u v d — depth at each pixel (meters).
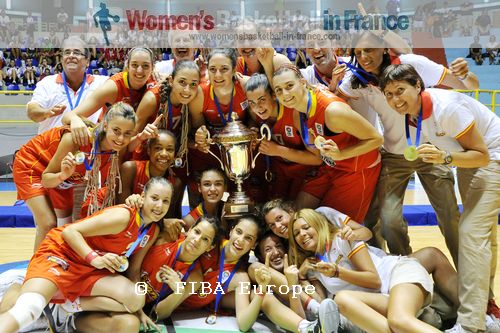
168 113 3.56
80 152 3.18
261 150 3.54
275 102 3.44
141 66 3.61
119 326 2.95
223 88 3.48
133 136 3.48
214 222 3.23
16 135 10.62
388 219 3.67
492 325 3.07
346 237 3.11
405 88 2.99
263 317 3.38
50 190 3.63
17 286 3.08
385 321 2.77
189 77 3.35
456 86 3.54
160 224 3.28
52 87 4.28
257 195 3.91
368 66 3.38
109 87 3.69
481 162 2.95
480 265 2.99
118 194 3.51
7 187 8.85
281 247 3.41
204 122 3.69
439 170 3.58
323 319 2.75
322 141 3.18
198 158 3.87
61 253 2.96
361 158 3.52
